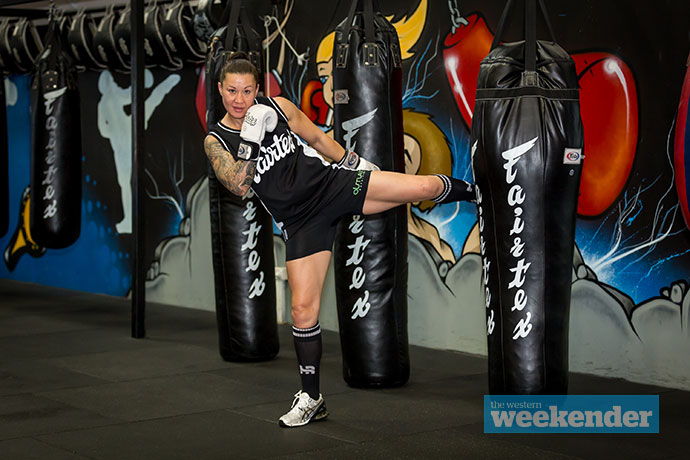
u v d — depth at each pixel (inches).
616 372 177.2
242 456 128.3
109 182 289.3
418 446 133.0
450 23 202.7
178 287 272.4
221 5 216.4
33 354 202.4
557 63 148.9
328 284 232.4
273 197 141.9
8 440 135.9
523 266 147.4
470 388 170.9
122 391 167.9
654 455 128.8
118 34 246.4
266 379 178.5
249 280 194.4
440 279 207.8
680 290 167.5
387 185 143.2
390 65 170.6
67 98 232.5
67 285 308.5
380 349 169.0
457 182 149.4
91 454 129.0
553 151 146.0
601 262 179.0
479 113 151.3
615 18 174.6
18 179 324.2
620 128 175.0
